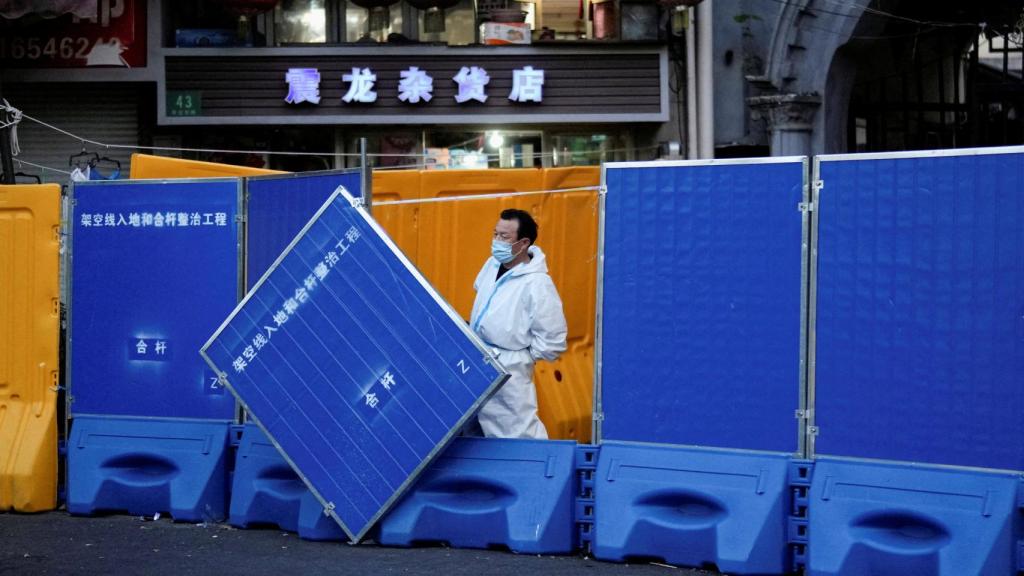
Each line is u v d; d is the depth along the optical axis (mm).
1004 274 5762
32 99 16328
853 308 6082
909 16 16953
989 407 5777
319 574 5996
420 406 6441
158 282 7652
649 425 6500
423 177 8414
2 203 7848
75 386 7762
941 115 17953
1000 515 5609
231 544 6727
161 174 8953
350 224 6645
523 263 7047
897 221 5996
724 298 6371
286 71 15719
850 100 17531
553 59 15930
